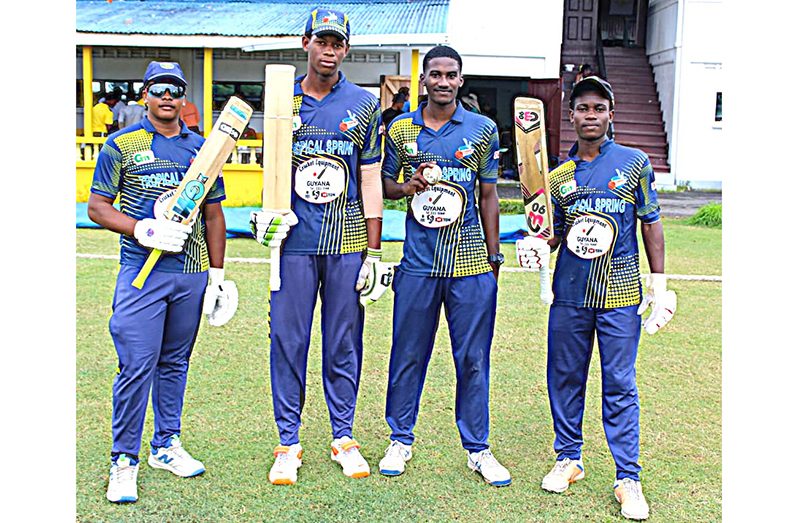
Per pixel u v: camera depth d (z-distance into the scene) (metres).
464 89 18.31
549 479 3.68
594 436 4.33
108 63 14.95
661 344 5.88
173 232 3.42
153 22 13.34
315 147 3.74
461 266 3.77
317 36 3.64
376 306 6.87
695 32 16.47
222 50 14.98
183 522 3.31
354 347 3.92
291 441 3.80
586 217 3.62
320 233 3.77
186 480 3.68
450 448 4.11
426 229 3.77
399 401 3.89
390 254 9.02
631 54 18.88
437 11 14.28
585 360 3.74
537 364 5.36
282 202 3.65
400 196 3.86
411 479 3.76
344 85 3.79
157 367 3.71
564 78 18.59
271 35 12.34
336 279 3.81
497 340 5.86
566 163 3.70
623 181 3.58
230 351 5.48
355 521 3.35
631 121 17.52
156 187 3.53
